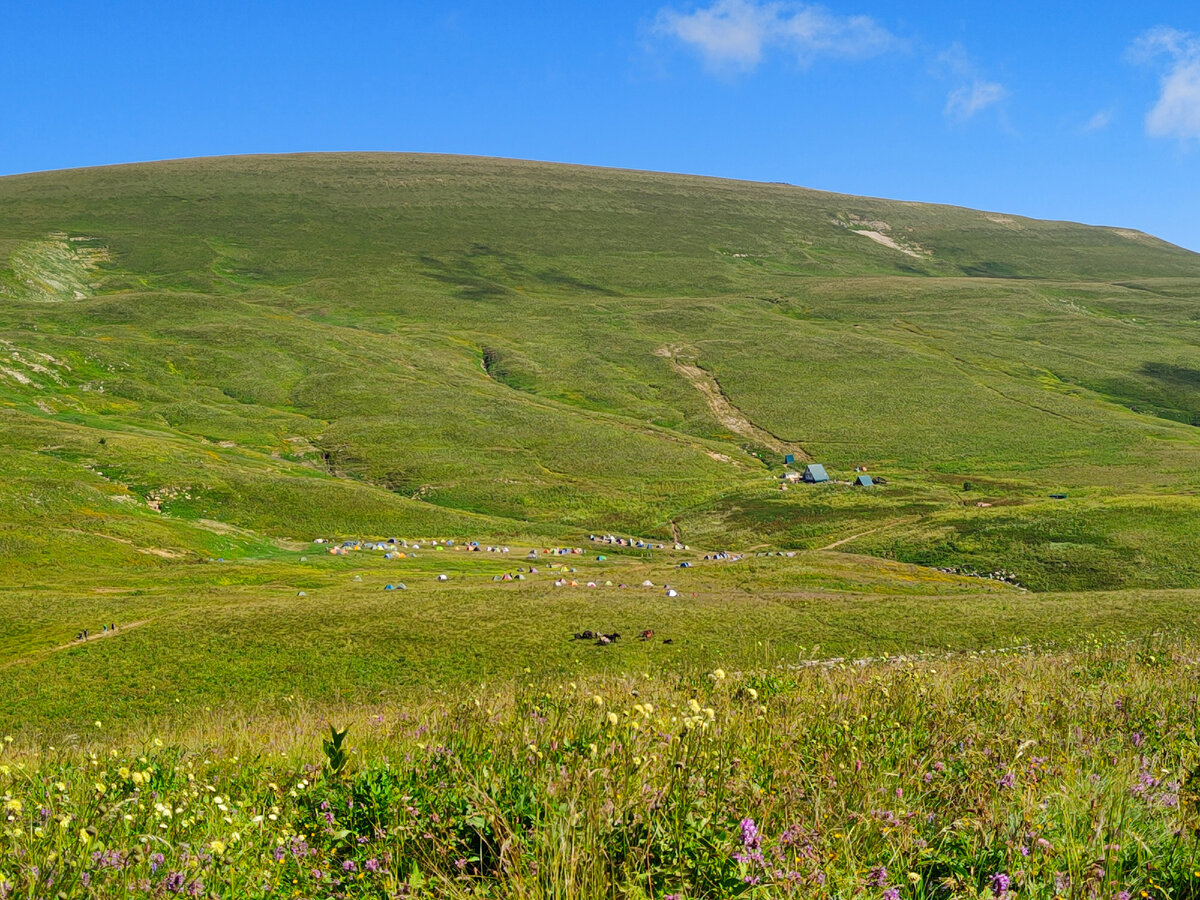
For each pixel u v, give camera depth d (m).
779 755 6.30
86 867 4.59
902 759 6.52
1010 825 5.07
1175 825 5.37
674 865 4.50
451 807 5.64
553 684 9.69
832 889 4.47
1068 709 8.45
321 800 6.07
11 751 10.88
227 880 4.77
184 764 7.46
